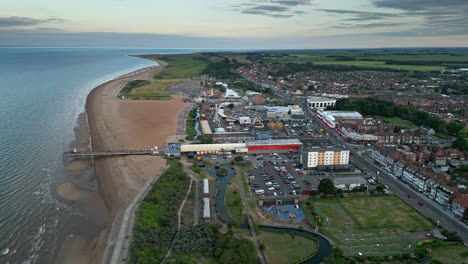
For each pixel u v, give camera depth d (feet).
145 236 460.14
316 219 532.73
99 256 435.12
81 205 574.15
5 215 529.86
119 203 580.71
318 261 435.53
